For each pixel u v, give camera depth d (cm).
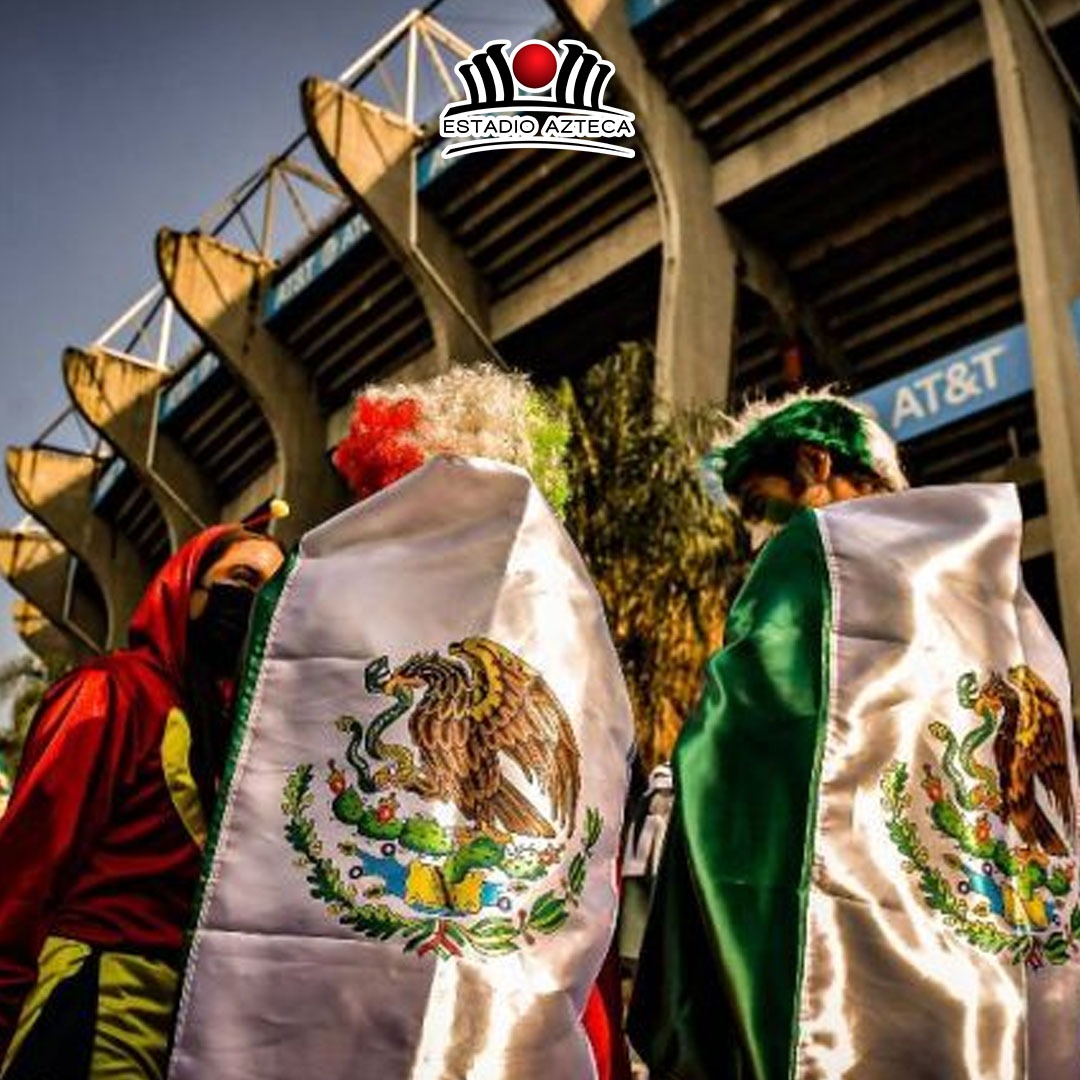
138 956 168
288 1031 140
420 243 1700
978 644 163
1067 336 1012
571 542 171
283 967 143
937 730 156
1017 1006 146
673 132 1439
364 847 147
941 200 1374
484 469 167
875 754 153
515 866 149
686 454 809
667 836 161
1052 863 157
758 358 1585
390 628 156
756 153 1423
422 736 151
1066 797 163
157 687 182
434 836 147
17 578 2883
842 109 1352
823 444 196
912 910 147
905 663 158
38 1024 161
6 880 160
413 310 1841
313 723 153
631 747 167
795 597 163
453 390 193
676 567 771
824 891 146
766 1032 143
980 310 1437
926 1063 141
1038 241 1041
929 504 174
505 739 154
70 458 2709
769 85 1389
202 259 1975
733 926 148
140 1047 164
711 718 158
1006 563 171
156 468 2334
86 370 2312
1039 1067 145
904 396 1191
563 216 1620
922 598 162
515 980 144
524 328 1695
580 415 820
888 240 1436
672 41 1420
